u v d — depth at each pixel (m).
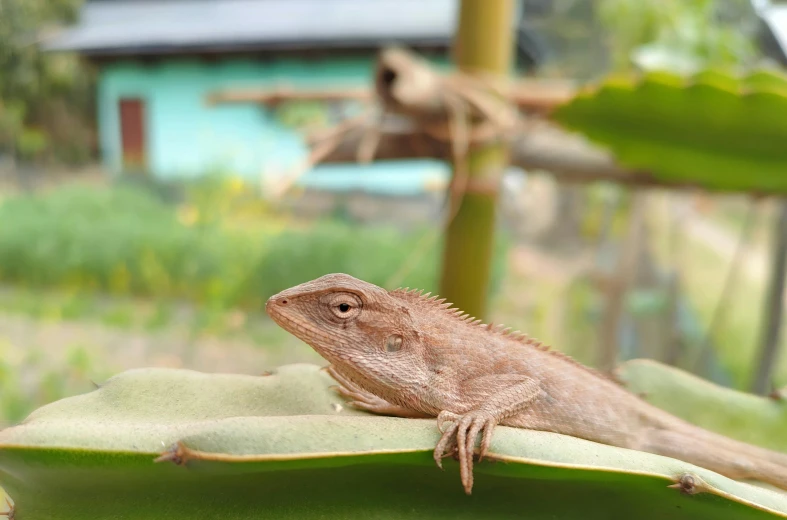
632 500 0.16
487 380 0.20
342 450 0.16
